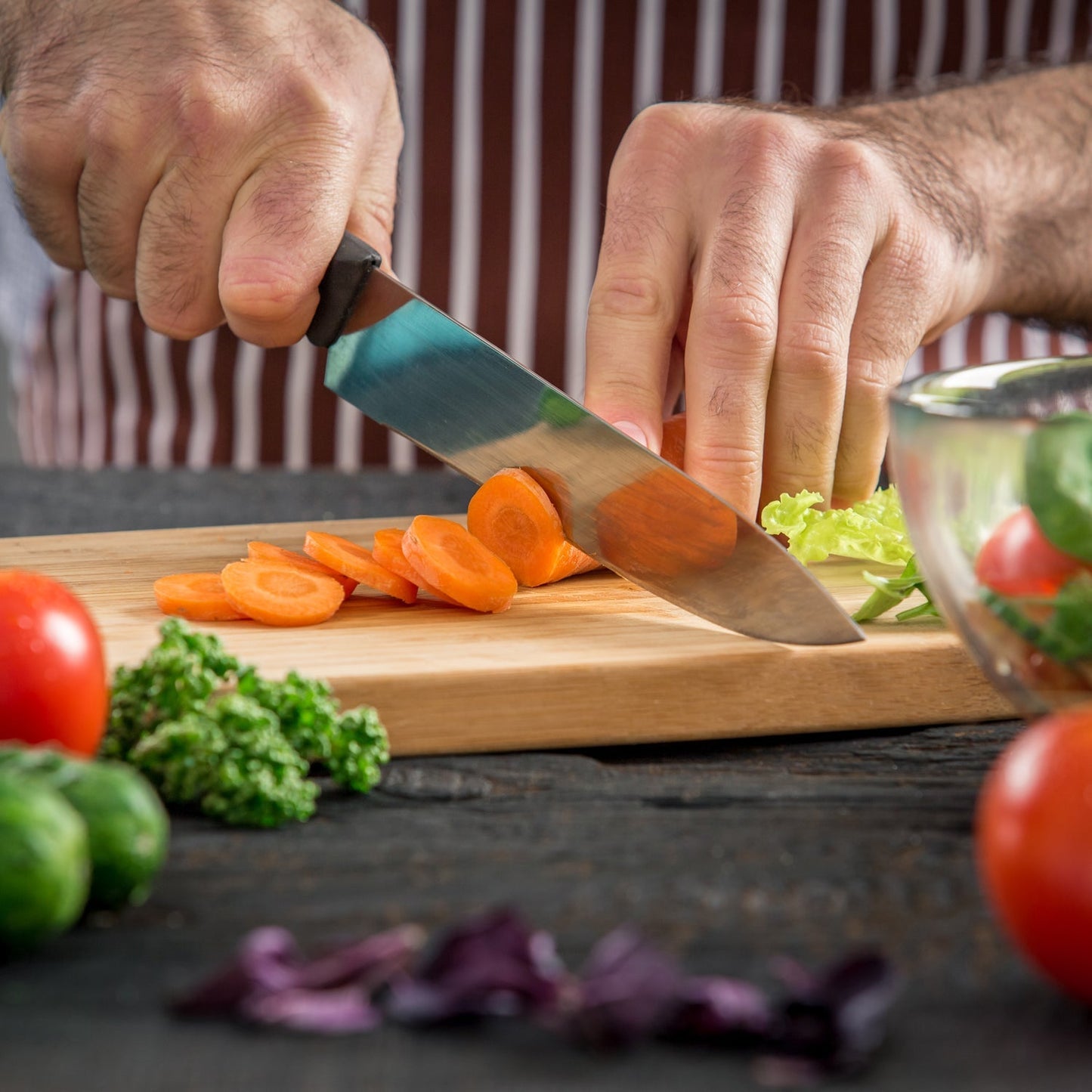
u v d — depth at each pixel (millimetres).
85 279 2812
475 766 1199
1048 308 2301
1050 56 2477
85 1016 774
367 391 1604
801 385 1599
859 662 1285
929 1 2740
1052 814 744
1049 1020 779
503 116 2678
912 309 1739
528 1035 765
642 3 2648
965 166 2035
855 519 1563
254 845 1005
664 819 1069
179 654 1069
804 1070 732
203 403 2828
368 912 905
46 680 969
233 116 1543
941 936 877
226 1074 725
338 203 1555
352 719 1098
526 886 946
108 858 815
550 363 2773
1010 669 1062
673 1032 762
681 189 1670
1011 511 1021
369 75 1714
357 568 1451
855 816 1077
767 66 2729
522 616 1432
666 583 1409
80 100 1576
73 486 2332
